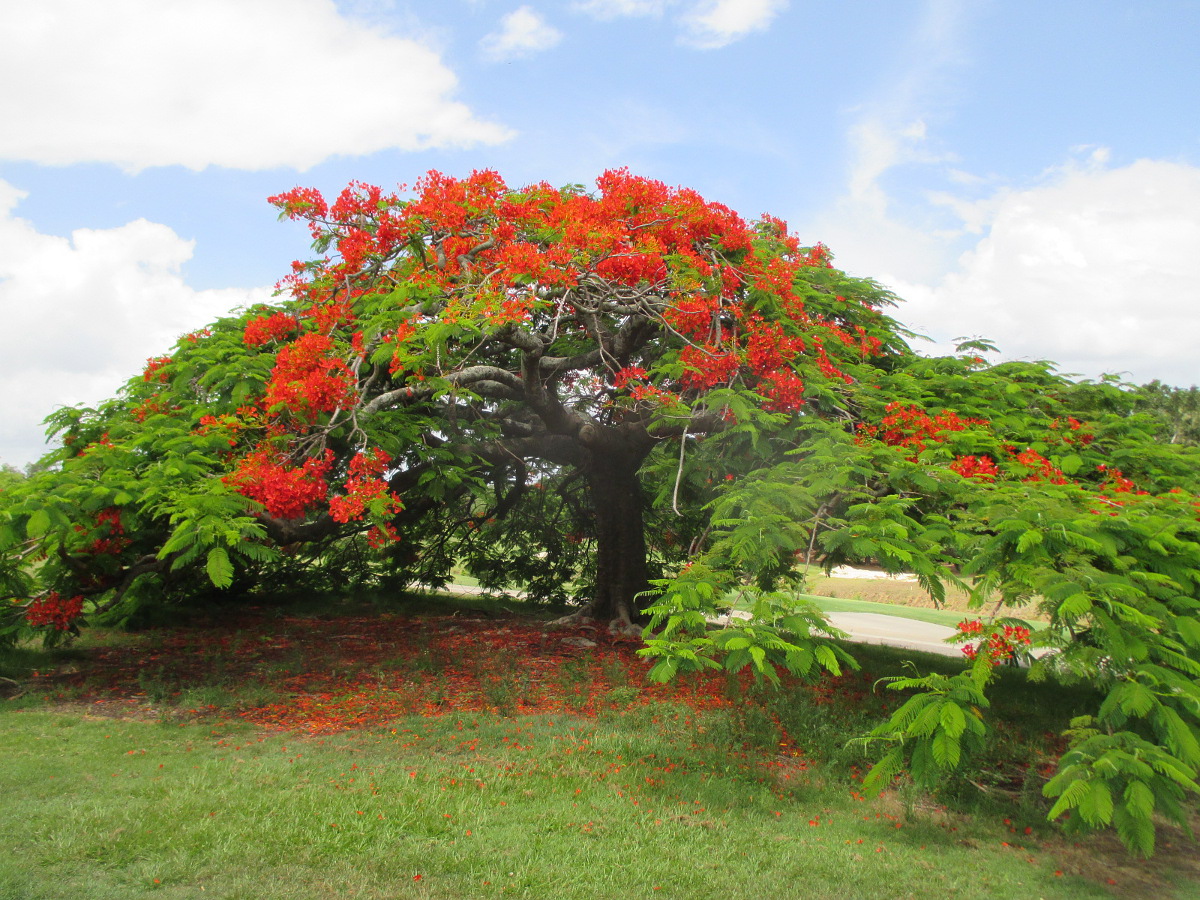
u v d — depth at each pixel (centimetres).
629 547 1171
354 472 670
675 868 397
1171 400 1866
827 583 2392
